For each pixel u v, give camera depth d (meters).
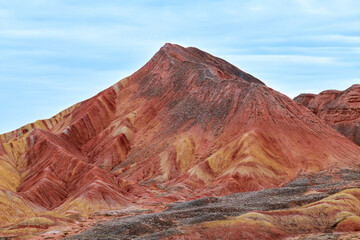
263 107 152.88
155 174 142.75
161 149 154.38
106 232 75.50
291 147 139.38
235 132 148.25
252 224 71.00
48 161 145.88
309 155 136.25
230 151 138.00
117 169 152.88
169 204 108.12
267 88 163.88
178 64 199.88
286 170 130.88
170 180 138.50
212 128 156.25
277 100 159.88
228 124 153.38
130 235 73.06
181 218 80.62
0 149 155.38
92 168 134.38
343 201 83.19
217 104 165.25
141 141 167.75
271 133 143.25
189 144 150.50
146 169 145.88
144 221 78.25
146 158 154.00
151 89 195.38
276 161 133.00
